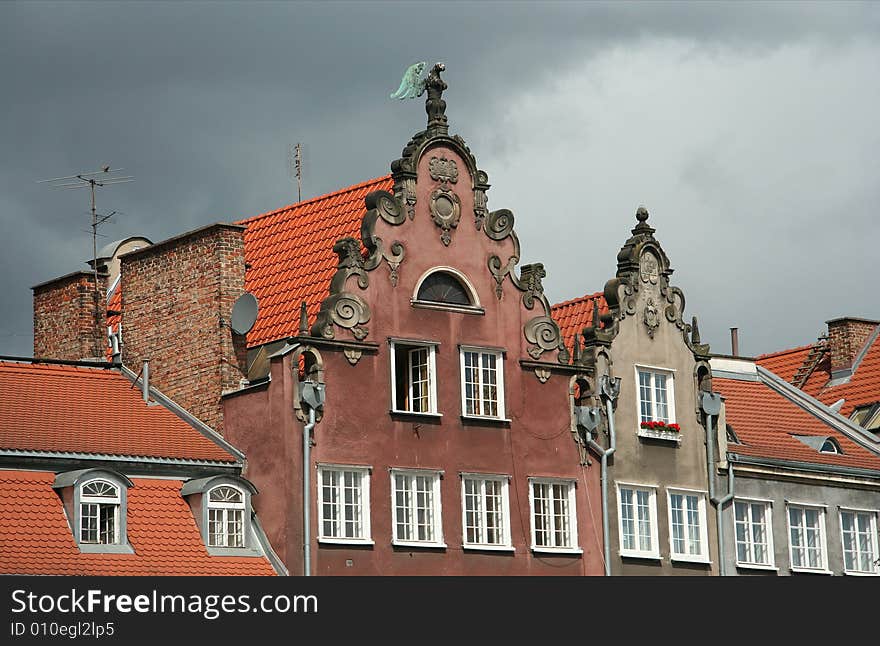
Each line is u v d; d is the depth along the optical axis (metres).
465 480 62.16
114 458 57.91
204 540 58.00
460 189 63.81
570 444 64.88
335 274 61.00
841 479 73.06
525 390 64.12
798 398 77.69
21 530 55.28
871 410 80.62
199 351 62.53
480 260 63.81
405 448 61.00
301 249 65.94
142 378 62.62
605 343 66.62
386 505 60.31
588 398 66.00
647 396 67.81
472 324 63.19
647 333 68.12
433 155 63.34
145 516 57.59
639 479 66.62
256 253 67.75
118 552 56.41
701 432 69.00
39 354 68.75
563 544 64.12
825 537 72.06
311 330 60.06
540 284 65.19
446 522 61.31
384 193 61.97
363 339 60.75
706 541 68.19
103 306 67.88
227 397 61.25
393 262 61.81
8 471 56.31
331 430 59.72
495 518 62.69
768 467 70.62
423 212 62.75
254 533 59.03
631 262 68.25
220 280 62.25
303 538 58.56
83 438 58.56
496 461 62.88
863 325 85.56
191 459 59.34
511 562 62.47
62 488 56.56
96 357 67.25
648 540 66.56
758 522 70.31
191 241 63.44
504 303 64.12
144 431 60.38
